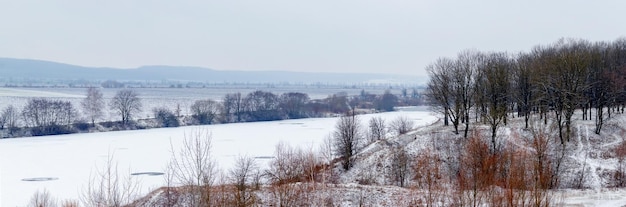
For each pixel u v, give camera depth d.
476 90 86.94
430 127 96.31
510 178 36.97
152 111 194.50
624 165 67.56
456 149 74.88
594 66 85.50
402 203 48.59
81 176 91.06
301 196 47.56
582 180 64.19
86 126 163.62
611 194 52.03
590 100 86.44
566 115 76.00
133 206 47.59
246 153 105.44
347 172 76.62
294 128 164.25
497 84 84.69
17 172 95.75
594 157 70.62
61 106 169.88
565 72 78.62
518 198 34.94
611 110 94.19
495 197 37.12
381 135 107.50
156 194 49.75
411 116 178.00
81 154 115.56
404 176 70.81
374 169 75.38
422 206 46.69
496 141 71.94
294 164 67.12
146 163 101.31
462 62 106.56
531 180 41.06
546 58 92.00
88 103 188.50
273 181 58.28
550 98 82.69
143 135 148.62
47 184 85.00
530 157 51.91
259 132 151.88
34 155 114.75
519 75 91.00
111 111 192.50
